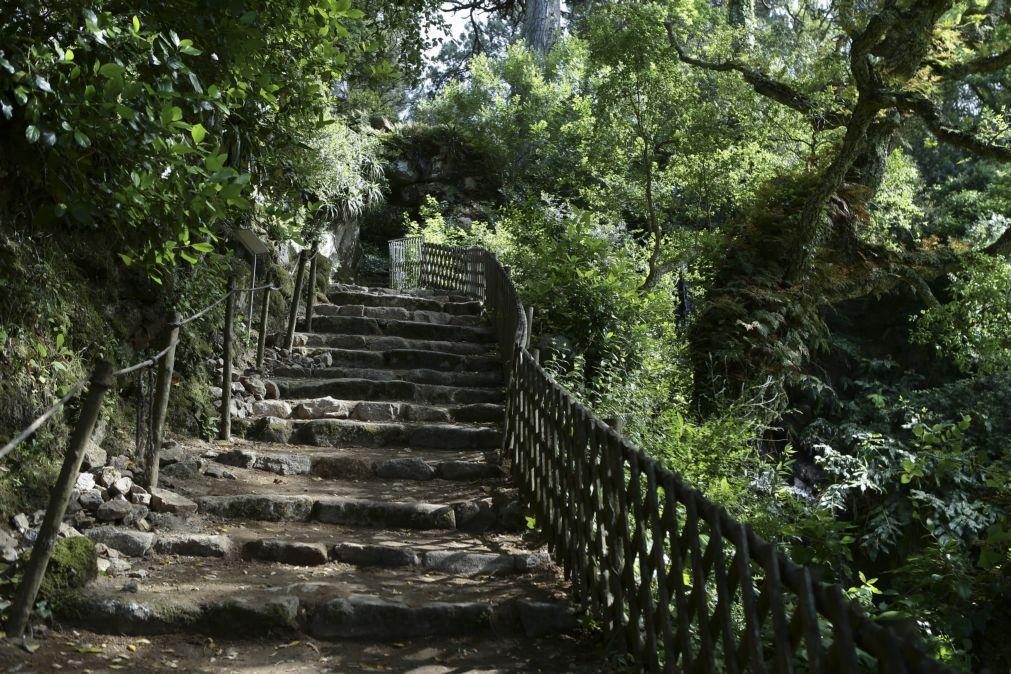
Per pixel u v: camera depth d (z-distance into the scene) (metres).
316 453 6.38
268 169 6.16
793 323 9.94
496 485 6.06
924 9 9.77
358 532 5.14
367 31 7.44
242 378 7.44
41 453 4.57
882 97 9.32
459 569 4.69
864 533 10.66
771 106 13.68
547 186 23.47
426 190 23.31
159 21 4.58
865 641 2.24
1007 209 16.89
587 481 4.38
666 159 17.92
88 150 4.32
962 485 8.33
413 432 6.85
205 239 5.83
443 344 9.18
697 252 12.34
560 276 10.10
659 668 3.47
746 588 2.78
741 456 7.02
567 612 4.12
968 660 4.46
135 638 3.70
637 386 8.29
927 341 14.35
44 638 3.54
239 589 4.09
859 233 11.15
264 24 4.91
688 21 13.41
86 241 5.46
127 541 4.45
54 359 4.81
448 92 25.30
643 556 3.62
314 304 9.84
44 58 3.80
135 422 5.76
